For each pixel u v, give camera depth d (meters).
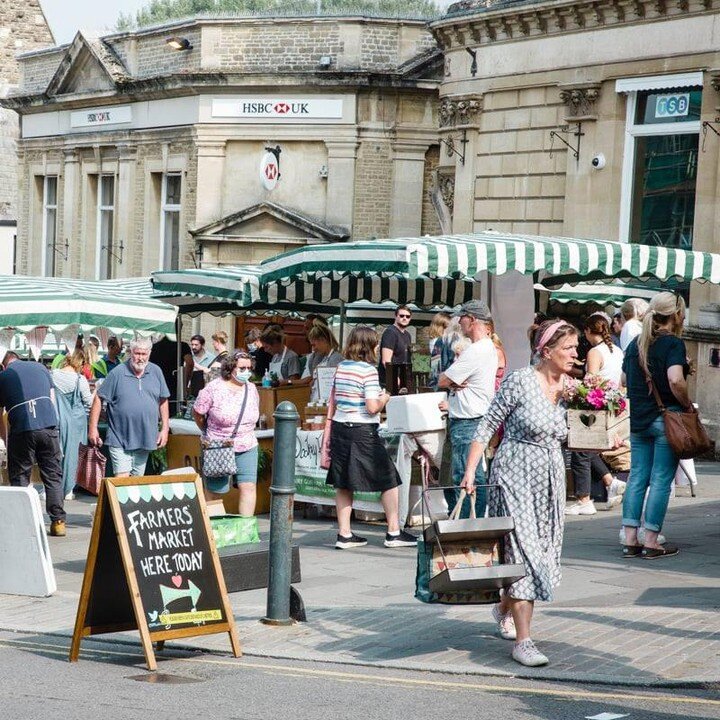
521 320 14.71
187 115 33.88
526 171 25.00
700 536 12.70
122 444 13.81
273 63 32.09
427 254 12.62
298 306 19.77
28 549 10.98
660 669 7.95
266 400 15.95
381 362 16.12
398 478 12.93
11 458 14.09
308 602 10.34
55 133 40.19
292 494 9.52
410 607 10.00
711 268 14.09
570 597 9.96
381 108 31.08
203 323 33.47
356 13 31.58
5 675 8.22
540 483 8.27
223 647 8.94
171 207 35.38
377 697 7.55
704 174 21.33
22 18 49.38
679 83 21.84
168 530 8.61
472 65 26.03
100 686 7.89
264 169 32.09
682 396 11.23
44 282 18.28
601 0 22.81
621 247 13.60
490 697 7.52
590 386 12.45
